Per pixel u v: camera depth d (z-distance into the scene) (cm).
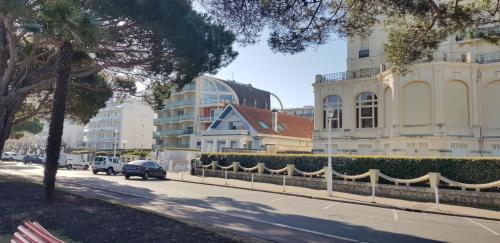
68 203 1290
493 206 1838
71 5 1164
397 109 3166
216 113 6906
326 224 1306
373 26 1148
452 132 3017
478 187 1903
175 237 855
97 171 3994
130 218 1055
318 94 3891
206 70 1973
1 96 1678
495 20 1065
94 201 1377
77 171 4503
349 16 1068
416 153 3048
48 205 1227
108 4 1418
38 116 3478
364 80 3572
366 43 3812
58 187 1923
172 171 4472
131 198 1856
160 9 1491
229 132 4922
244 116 5069
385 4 1023
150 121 10594
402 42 1175
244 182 2992
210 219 1327
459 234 1197
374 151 3438
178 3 1551
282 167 2959
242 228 1183
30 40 1788
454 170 2077
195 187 2608
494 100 3053
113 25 1647
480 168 2000
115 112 10488
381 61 3662
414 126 3095
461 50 3288
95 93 2869
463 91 3088
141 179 3262
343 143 3644
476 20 1069
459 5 1059
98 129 10994
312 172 2695
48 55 1944
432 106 3025
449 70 3055
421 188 2086
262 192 2402
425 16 1074
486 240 1110
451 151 2967
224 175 3406
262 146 4644
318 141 3825
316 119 3878
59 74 1366
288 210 1630
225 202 1839
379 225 1321
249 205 1753
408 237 1123
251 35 1018
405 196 2136
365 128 3534
